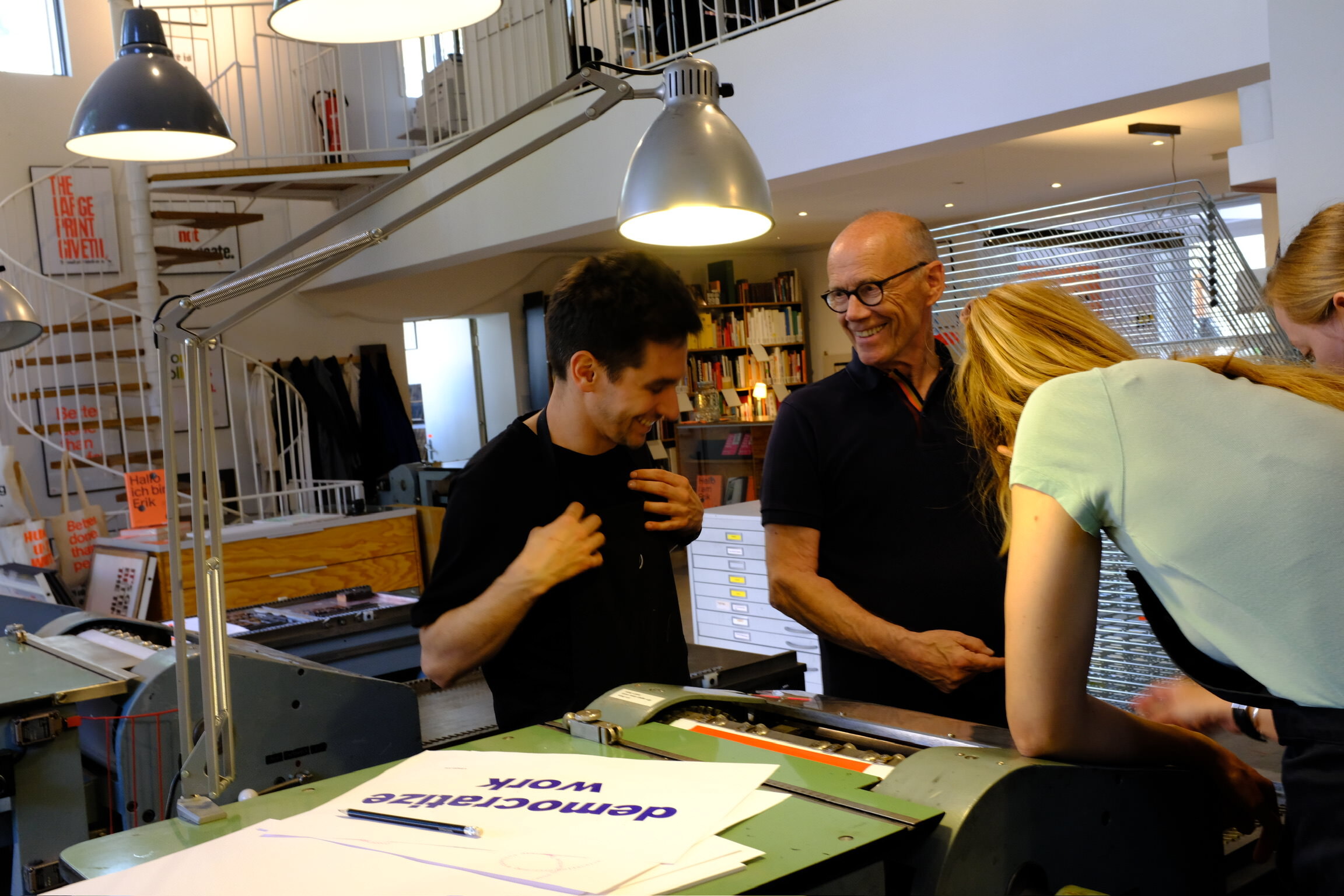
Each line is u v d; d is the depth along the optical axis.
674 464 9.80
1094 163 7.88
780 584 1.92
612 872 0.69
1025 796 0.83
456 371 10.58
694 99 1.39
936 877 0.77
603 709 1.11
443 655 1.40
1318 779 0.89
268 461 7.82
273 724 1.70
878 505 1.90
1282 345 2.47
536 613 1.45
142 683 1.84
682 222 1.56
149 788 1.82
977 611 1.84
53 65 7.93
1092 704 0.97
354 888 0.70
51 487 7.76
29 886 1.80
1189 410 0.96
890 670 1.87
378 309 9.19
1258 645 0.91
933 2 4.39
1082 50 3.93
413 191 7.23
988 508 1.83
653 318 1.33
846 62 4.75
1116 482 0.96
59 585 4.80
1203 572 0.92
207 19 8.31
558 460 1.48
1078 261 2.69
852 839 0.74
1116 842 0.92
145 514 5.93
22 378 7.69
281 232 8.72
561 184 6.14
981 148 6.89
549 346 1.44
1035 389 1.09
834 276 1.91
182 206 8.36
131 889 0.73
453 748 1.04
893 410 1.92
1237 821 1.10
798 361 11.62
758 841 0.74
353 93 8.95
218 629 1.01
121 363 8.05
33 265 7.77
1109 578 2.06
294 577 6.00
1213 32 3.57
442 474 6.72
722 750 0.97
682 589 7.96
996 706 1.82
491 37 6.72
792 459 1.95
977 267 2.82
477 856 0.74
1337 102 2.49
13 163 7.71
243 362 8.51
